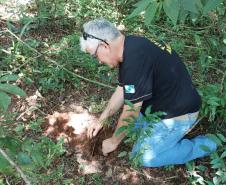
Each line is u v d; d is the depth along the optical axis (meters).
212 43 2.36
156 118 1.65
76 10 2.69
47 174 1.73
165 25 2.62
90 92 2.18
